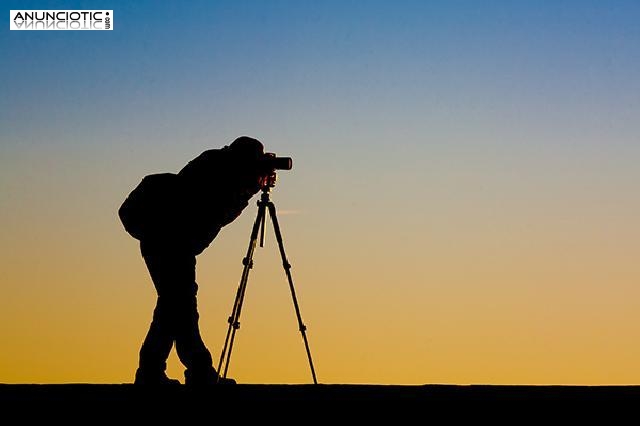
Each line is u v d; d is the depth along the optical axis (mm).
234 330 20625
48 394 18812
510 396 18391
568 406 17828
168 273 19750
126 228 20047
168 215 19719
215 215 19875
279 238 20750
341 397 18422
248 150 19922
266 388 19297
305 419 17672
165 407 18031
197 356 19766
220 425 17547
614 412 17734
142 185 19969
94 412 17938
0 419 17875
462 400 18062
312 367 20891
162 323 19750
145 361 19766
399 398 18312
